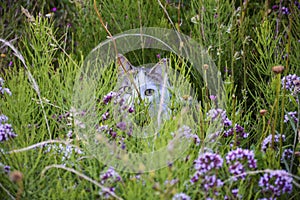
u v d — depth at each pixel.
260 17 3.93
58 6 4.34
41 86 3.31
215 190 2.46
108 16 3.94
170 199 2.32
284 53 3.58
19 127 2.93
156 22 3.96
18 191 2.48
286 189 2.49
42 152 2.87
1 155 2.72
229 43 3.64
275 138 2.86
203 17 3.66
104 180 2.53
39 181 2.58
